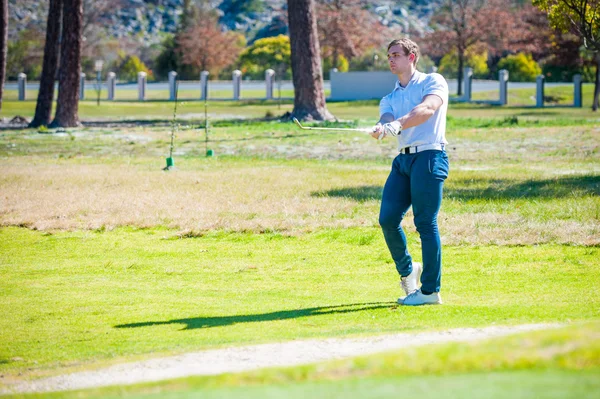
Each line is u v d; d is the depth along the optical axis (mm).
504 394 6371
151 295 18656
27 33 173875
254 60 170875
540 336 7930
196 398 7312
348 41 145375
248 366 11680
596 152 46438
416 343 12508
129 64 179750
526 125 64125
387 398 6598
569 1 45250
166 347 13680
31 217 29312
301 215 28906
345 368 7852
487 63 164750
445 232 24953
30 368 12898
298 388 7266
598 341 7453
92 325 15875
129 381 11211
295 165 45156
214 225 27344
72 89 71688
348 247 24047
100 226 27797
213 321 15805
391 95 16656
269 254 23375
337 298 17766
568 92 122625
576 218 26500
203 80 128250
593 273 19547
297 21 71062
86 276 21016
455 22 128875
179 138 59938
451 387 6719
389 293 18203
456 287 18406
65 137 61781
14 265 22484
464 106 104938
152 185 36562
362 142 55594
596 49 45875
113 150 53625
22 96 123562
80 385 11266
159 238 26094
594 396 6203
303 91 71812
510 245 23250
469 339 12578
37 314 16969
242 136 60406
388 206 16438
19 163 46656
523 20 133750
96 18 168625
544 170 39812
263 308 16906
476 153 47938
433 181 15914
